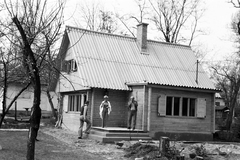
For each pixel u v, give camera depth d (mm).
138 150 13961
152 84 20328
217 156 14391
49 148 14000
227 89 50875
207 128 22734
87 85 20141
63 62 21906
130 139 18688
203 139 22359
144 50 25406
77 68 22453
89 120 19656
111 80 21359
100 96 21016
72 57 23406
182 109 21953
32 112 7660
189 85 23750
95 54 22859
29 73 7918
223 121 32250
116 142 17359
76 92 23578
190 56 27391
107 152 14281
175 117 21484
